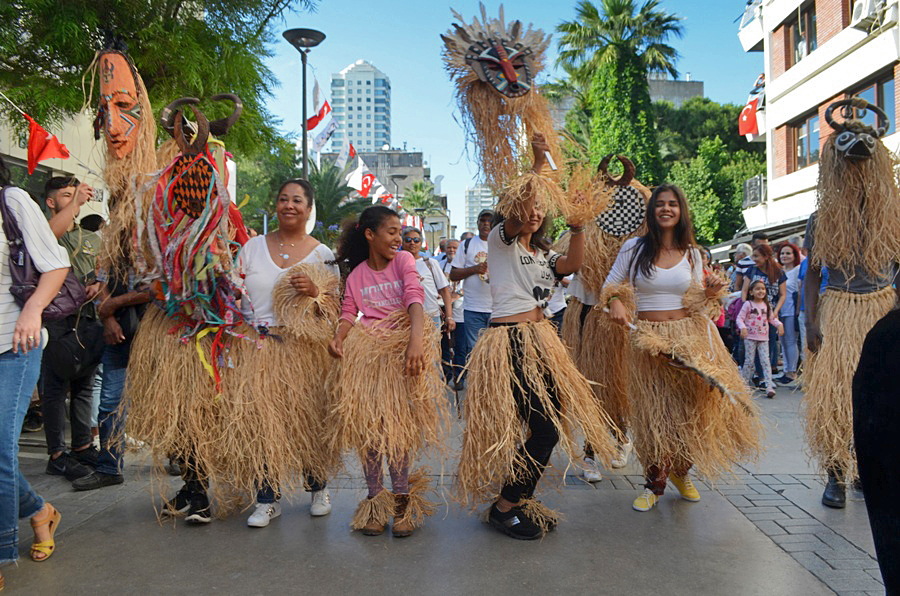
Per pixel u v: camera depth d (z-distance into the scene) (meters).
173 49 7.18
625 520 3.93
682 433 3.91
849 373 3.96
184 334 3.74
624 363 4.73
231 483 3.82
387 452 3.62
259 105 8.48
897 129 14.31
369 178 21.09
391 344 3.70
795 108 18.62
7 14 6.51
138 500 4.30
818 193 4.14
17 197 3.12
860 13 14.64
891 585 1.62
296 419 3.78
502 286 3.72
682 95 59.62
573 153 3.96
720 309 4.12
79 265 5.12
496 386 3.53
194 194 3.67
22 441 5.88
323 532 3.77
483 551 3.50
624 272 4.32
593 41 31.25
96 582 3.16
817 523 3.85
